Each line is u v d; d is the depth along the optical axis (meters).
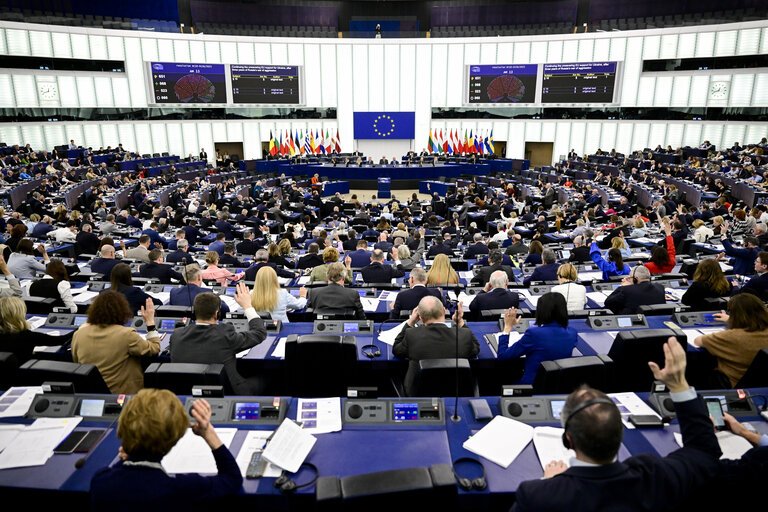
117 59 25.34
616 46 26.05
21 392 3.08
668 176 20.33
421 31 31.31
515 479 2.40
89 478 2.44
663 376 2.04
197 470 2.46
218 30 27.89
